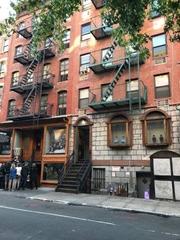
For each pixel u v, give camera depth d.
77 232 8.09
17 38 30.17
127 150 19.78
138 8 8.71
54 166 22.97
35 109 25.45
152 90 19.83
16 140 26.33
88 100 22.86
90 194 18.31
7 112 27.86
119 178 19.55
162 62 20.06
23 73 28.17
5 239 7.09
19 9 10.85
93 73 23.14
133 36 9.80
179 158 16.92
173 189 16.62
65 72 25.09
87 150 22.92
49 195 17.08
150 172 18.02
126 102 19.98
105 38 23.47
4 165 21.17
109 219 10.36
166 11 9.70
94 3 24.36
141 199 16.48
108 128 20.89
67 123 23.12
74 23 25.91
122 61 21.47
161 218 11.13
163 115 18.89
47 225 8.86
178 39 11.05
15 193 17.80
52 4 9.37
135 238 7.64
